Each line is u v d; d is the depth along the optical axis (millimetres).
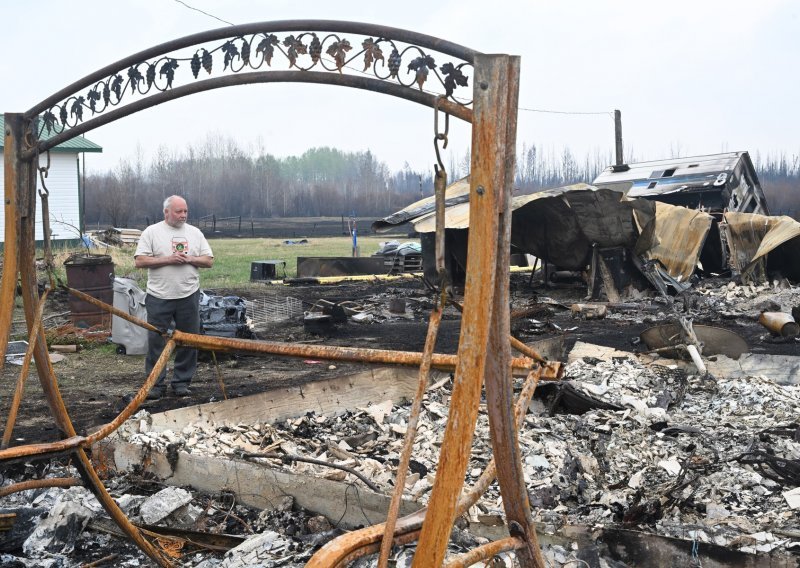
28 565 4473
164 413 6707
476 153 2465
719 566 4125
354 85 2811
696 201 27578
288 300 17391
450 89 2564
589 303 19188
